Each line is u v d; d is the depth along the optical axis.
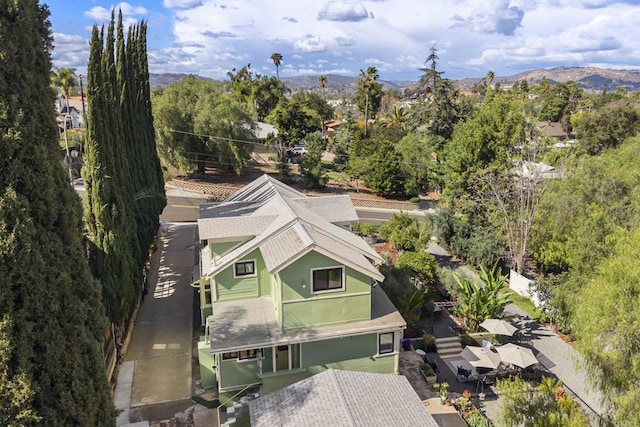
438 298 29.62
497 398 20.39
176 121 56.06
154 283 30.67
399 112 91.88
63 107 68.38
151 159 37.03
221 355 17.55
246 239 21.61
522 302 30.62
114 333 20.98
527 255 33.56
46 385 9.62
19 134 9.41
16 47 9.52
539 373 22.31
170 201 50.97
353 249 20.62
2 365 9.12
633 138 32.25
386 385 15.69
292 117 68.56
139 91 35.19
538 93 134.50
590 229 24.53
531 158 36.88
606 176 26.42
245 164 60.62
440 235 39.03
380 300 20.73
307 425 13.27
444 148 59.88
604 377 15.17
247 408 16.12
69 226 10.58
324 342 18.17
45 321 9.70
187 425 17.53
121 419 17.78
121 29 30.44
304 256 17.44
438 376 21.83
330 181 65.50
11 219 9.32
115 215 21.95
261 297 20.77
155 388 19.75
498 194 36.00
